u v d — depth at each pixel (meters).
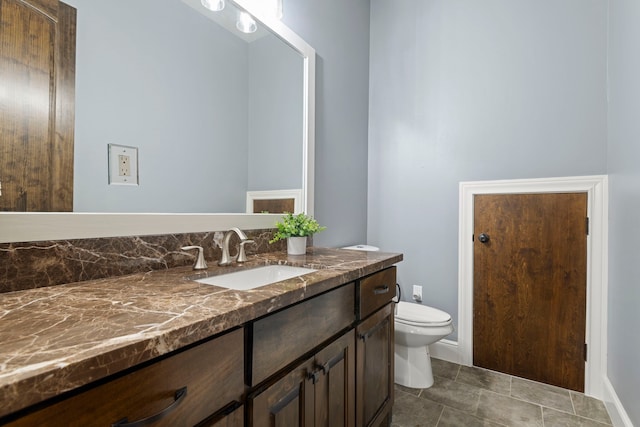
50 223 0.88
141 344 0.53
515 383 2.07
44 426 0.44
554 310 2.04
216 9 1.38
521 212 2.14
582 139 1.97
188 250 1.26
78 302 0.75
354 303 1.25
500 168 2.21
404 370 2.04
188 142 1.27
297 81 1.83
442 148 2.40
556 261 2.04
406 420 1.70
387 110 2.64
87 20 0.97
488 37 2.26
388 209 2.62
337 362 1.12
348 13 2.40
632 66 1.49
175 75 1.22
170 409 0.58
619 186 1.68
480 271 2.27
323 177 2.13
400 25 2.59
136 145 1.10
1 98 0.81
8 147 0.82
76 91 0.95
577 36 2.00
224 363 0.70
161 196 1.18
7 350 0.49
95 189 1.00
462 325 2.32
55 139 0.91
